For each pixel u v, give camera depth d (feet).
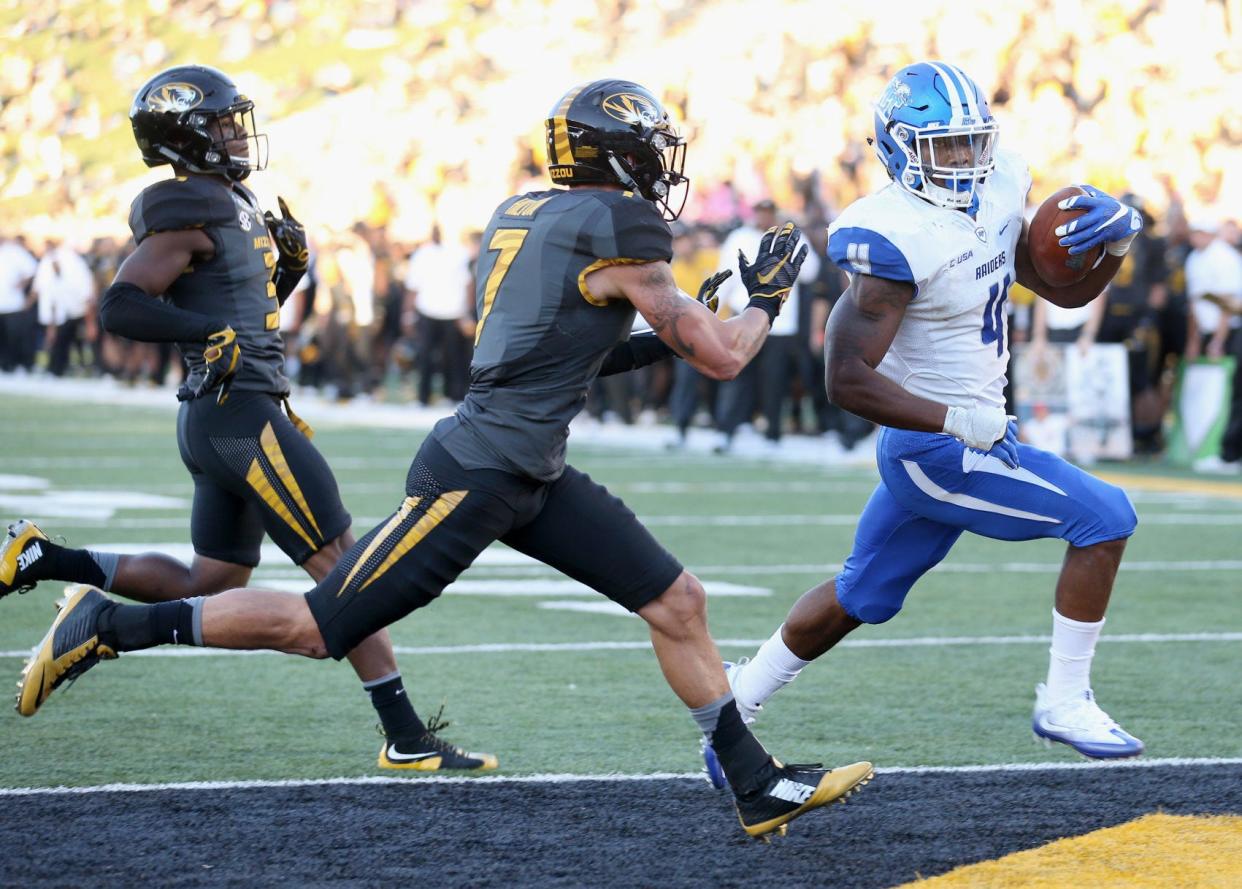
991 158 52.47
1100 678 71.82
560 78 428.15
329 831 48.21
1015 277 57.36
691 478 156.46
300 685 69.51
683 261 190.49
